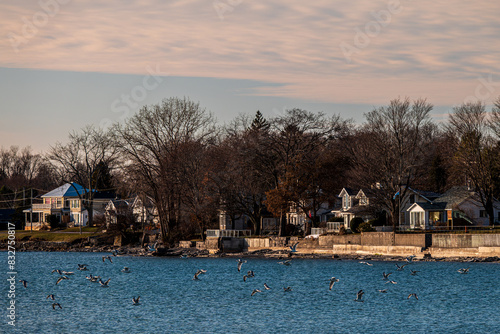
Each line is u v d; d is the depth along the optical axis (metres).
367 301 66.31
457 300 65.50
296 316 59.22
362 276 83.88
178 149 119.25
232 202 118.69
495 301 64.50
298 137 113.12
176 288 77.94
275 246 115.62
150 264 106.50
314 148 114.75
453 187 114.62
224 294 72.62
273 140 114.31
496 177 108.38
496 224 108.31
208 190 116.56
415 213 112.19
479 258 89.50
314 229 115.69
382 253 100.44
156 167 121.44
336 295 70.25
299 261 102.56
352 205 121.44
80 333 53.94
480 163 104.81
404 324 55.34
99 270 99.56
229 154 117.94
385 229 104.75
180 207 123.44
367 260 99.12
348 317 58.44
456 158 109.00
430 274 81.94
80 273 95.94
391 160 103.81
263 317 58.97
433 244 95.44
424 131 117.06
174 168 117.94
